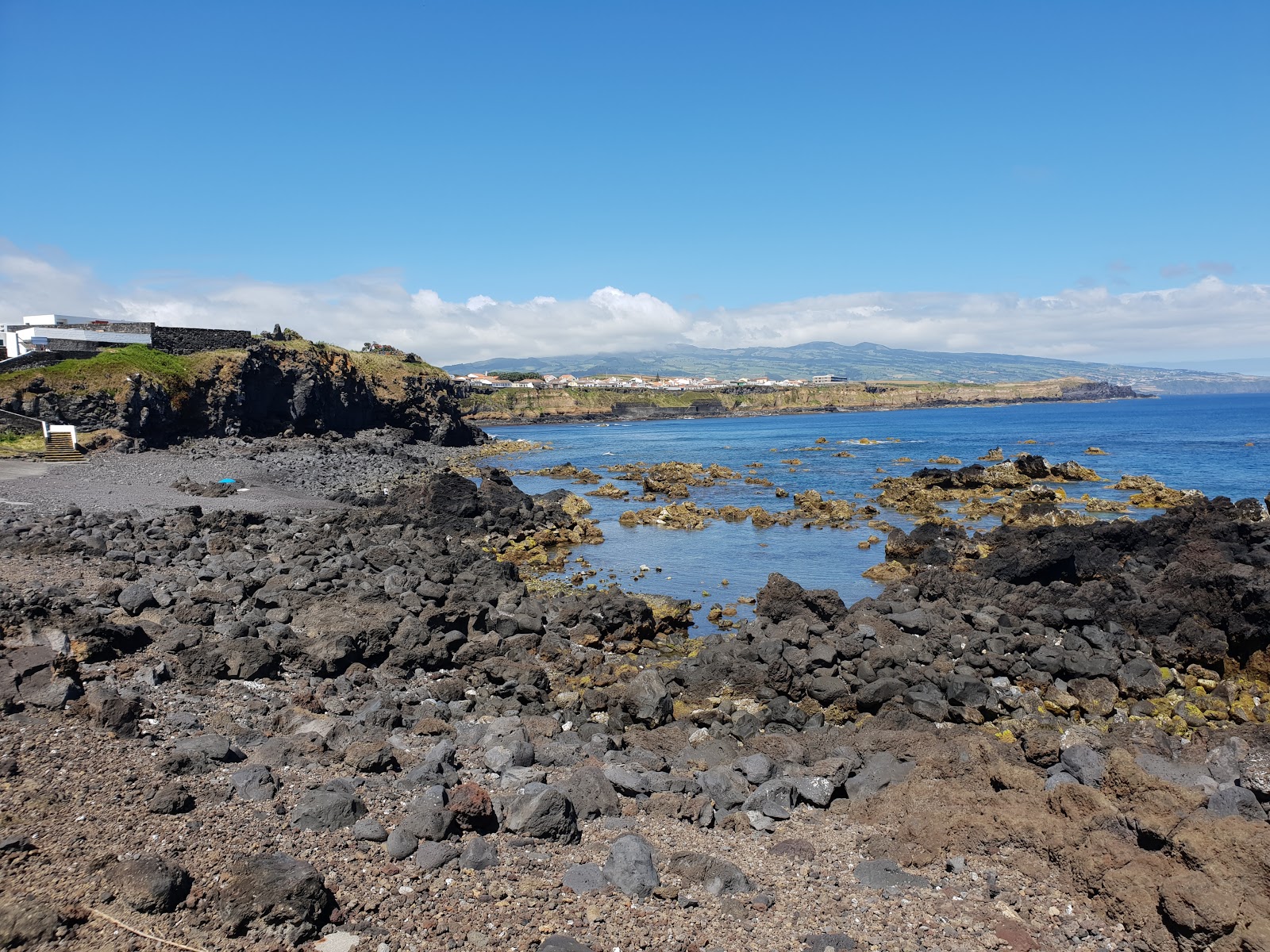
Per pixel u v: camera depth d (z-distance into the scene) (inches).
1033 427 7504.9
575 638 1173.7
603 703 896.3
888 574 1660.9
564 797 518.9
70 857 410.0
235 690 780.0
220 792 506.6
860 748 719.7
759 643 1063.6
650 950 394.0
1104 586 1296.8
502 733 708.7
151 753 559.8
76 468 2640.3
